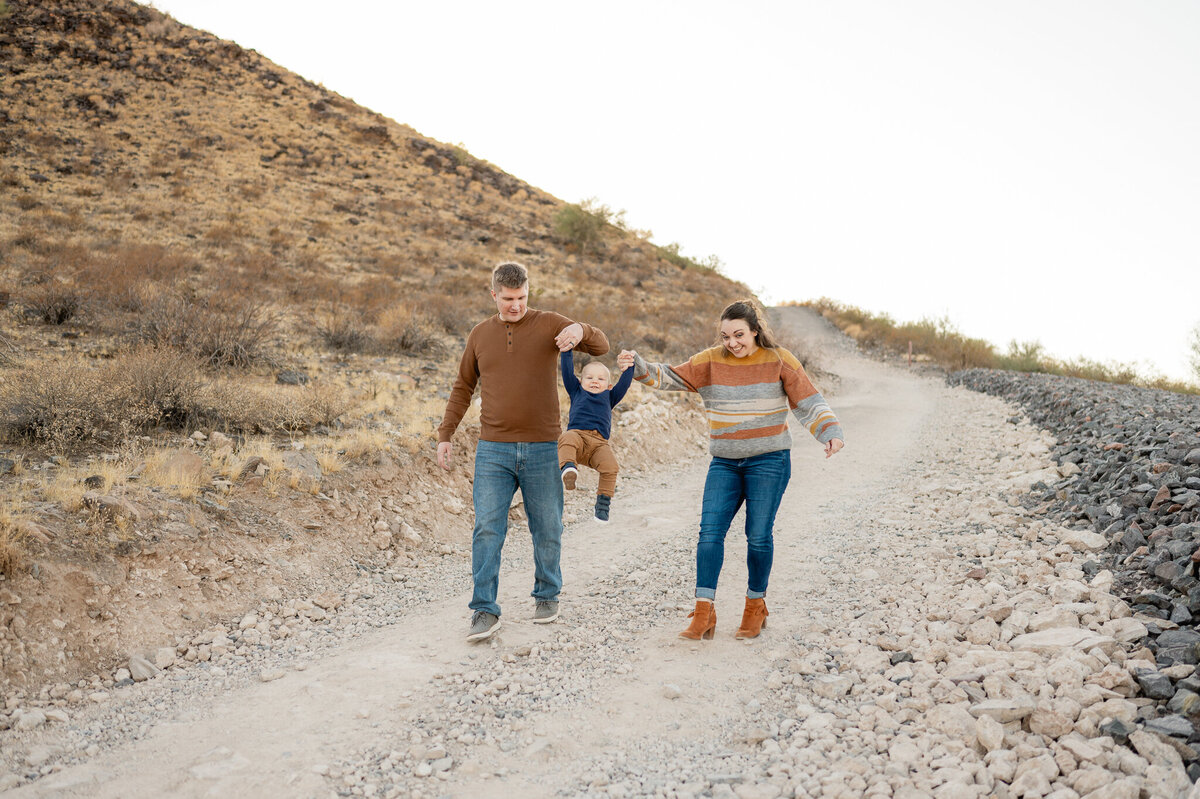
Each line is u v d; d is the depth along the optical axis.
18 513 4.08
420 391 10.48
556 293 29.55
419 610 4.67
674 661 3.67
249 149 37.31
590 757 2.80
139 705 3.32
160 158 31.94
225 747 2.91
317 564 5.12
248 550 4.87
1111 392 14.31
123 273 14.79
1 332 9.86
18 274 13.90
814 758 2.69
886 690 3.19
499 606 4.42
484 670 3.62
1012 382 19.58
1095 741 2.56
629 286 34.72
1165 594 3.76
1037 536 5.32
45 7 43.50
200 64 45.75
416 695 3.36
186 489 5.07
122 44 43.94
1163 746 2.49
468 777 2.68
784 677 3.42
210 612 4.27
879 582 4.78
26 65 38.00
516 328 4.01
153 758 2.84
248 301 12.70
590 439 4.45
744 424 3.77
